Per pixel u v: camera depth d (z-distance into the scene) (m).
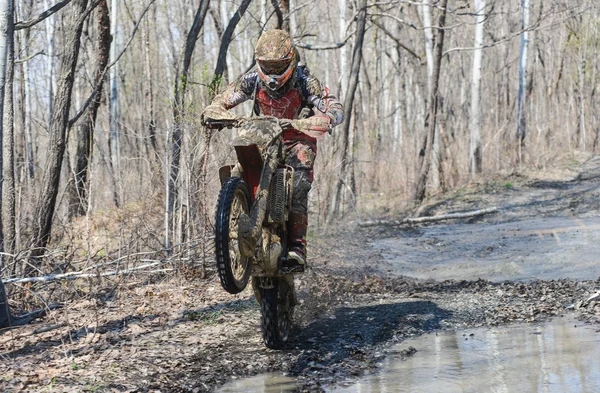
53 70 17.81
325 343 5.67
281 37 5.20
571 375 4.65
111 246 8.52
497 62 33.09
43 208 8.02
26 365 5.04
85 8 8.25
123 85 24.94
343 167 13.66
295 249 5.24
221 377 4.86
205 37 29.25
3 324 6.11
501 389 4.46
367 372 4.95
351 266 9.76
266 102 5.45
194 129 8.27
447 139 21.58
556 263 9.21
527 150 25.42
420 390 4.52
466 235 12.72
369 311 6.74
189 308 6.75
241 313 6.57
